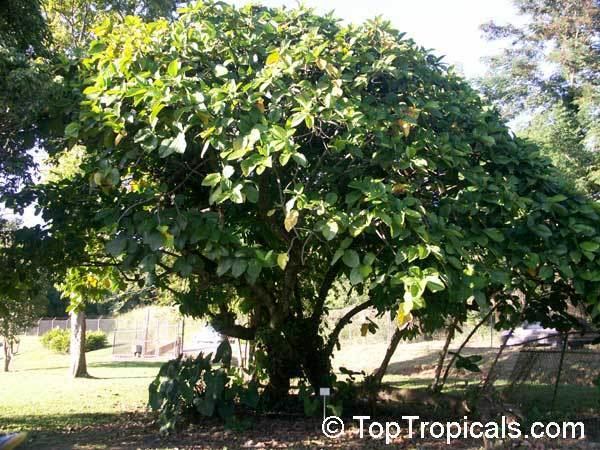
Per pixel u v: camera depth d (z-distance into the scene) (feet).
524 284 24.58
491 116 25.58
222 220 22.16
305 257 28.04
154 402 27.58
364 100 22.89
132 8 45.85
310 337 31.04
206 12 24.70
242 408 30.66
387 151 21.47
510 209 22.12
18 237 25.79
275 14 25.89
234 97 20.61
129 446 24.34
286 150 19.17
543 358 35.53
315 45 23.13
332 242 23.62
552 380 35.12
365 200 19.65
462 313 29.37
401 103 22.98
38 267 27.07
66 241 26.66
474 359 31.32
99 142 21.72
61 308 128.57
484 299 20.38
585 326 31.71
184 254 22.66
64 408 36.94
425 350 64.85
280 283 31.45
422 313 25.61
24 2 22.03
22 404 38.78
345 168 22.63
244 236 28.27
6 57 19.38
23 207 25.32
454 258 19.48
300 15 25.22
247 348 46.83
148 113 20.86
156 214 20.98
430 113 23.22
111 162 22.62
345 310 54.03
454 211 22.59
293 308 32.27
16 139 21.93
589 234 22.38
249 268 20.43
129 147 22.07
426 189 23.89
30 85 19.33
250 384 28.78
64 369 68.80
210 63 23.26
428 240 18.85
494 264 22.27
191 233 20.76
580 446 23.79
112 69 21.71
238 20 24.40
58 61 23.95
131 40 22.58
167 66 22.27
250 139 19.44
